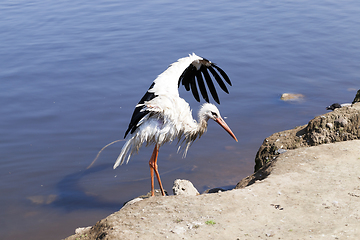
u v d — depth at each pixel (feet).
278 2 98.73
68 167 32.76
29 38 68.39
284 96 45.85
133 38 67.77
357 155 24.21
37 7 94.89
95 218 26.32
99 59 57.47
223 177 31.40
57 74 52.03
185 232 17.15
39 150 35.12
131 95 45.85
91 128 39.04
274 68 54.39
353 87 48.57
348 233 16.34
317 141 27.43
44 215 26.71
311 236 16.34
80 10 91.04
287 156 25.17
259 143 36.65
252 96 46.34
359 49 61.26
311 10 88.58
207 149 35.88
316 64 55.83
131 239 16.71
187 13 86.69
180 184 26.84
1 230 25.09
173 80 24.99
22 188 29.86
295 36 68.44
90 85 48.60
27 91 46.93
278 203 19.36
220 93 47.21
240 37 67.92
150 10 90.38
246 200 19.77
